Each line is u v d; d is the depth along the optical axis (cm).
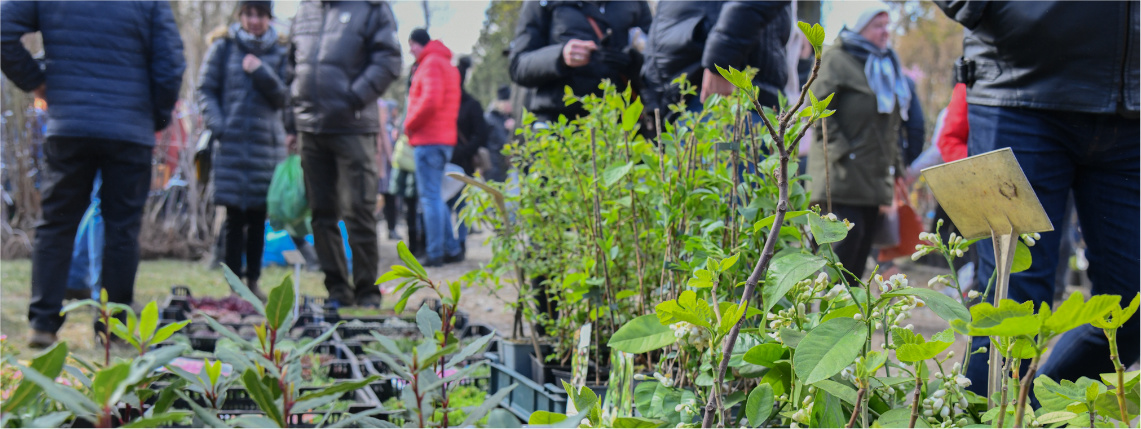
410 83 572
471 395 281
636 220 184
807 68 400
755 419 104
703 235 152
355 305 488
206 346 368
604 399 181
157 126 385
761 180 146
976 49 229
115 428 74
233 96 510
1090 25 202
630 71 341
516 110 413
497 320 432
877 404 109
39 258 365
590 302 212
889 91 371
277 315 78
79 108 357
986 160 100
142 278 577
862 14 374
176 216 709
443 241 631
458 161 641
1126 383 89
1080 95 207
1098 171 220
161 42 371
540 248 248
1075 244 646
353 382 76
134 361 64
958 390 101
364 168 481
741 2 271
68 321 432
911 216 447
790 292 114
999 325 72
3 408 64
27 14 356
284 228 524
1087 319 70
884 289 98
